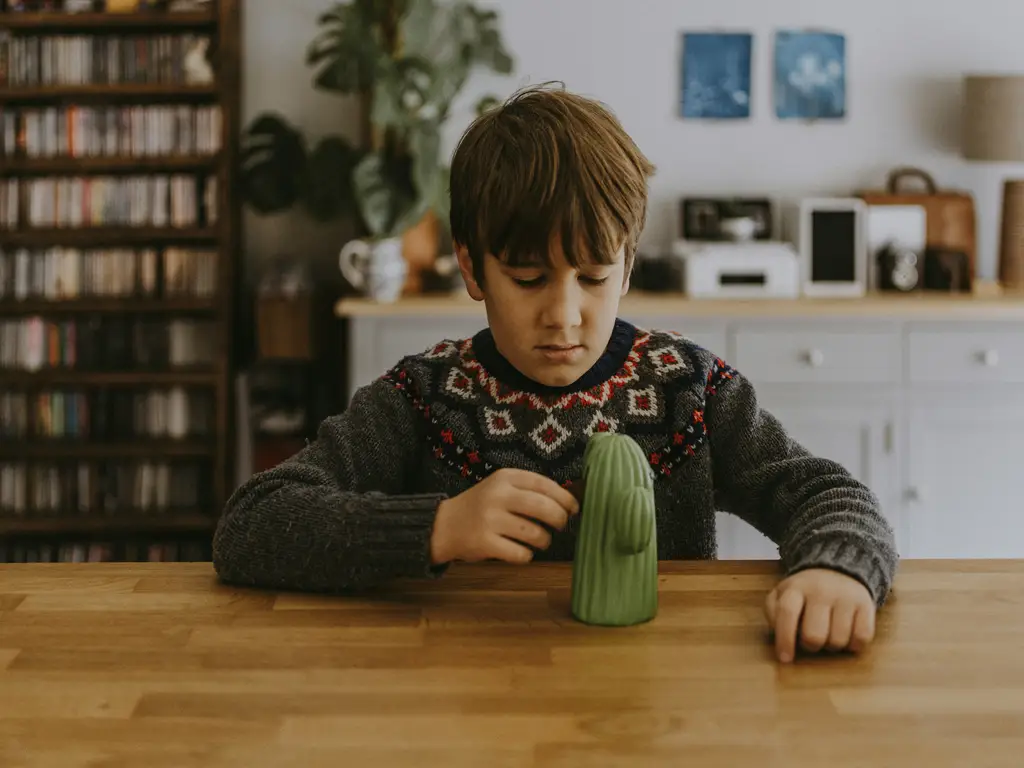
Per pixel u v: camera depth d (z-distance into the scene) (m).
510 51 3.63
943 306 3.21
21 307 3.41
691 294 3.33
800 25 3.66
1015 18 3.67
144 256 3.47
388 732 0.67
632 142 0.98
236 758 0.64
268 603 0.91
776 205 3.69
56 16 3.37
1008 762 0.63
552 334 0.91
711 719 0.68
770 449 1.21
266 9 3.63
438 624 0.85
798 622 0.80
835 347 3.22
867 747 0.65
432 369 1.26
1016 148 3.42
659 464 1.20
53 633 0.84
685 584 0.94
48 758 0.64
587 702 0.71
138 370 3.47
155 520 3.45
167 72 3.42
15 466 3.52
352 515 0.94
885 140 3.70
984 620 0.86
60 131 3.42
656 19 3.63
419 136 3.28
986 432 3.26
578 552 0.86
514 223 0.89
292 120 3.66
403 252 3.51
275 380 3.72
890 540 0.93
